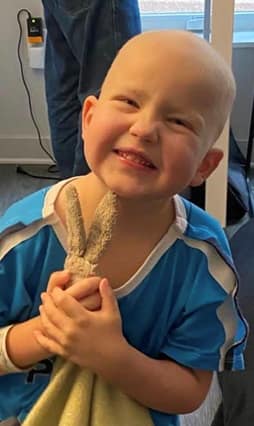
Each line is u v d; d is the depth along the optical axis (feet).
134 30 5.49
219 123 1.85
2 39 7.73
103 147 1.78
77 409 1.99
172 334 2.15
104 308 1.89
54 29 5.88
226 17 5.12
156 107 1.74
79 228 1.87
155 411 2.21
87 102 1.92
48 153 8.30
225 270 2.09
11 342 2.03
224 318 2.11
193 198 6.43
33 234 2.00
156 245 2.01
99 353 1.89
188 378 2.13
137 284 2.02
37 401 2.05
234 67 7.77
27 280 2.06
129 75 1.77
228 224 6.66
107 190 1.93
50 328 1.88
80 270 1.88
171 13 7.84
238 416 3.82
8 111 8.16
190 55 1.76
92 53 5.55
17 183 7.88
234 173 7.06
